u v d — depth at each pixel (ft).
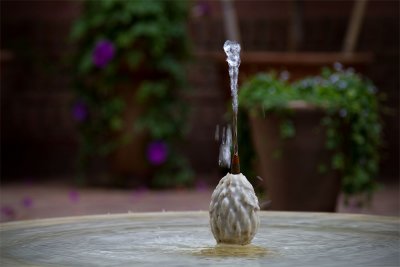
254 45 35.73
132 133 29.96
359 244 7.29
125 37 29.25
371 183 18.66
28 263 6.04
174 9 30.35
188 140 35.47
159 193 28.48
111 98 30.19
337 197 17.56
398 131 35.12
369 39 35.47
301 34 29.48
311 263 6.01
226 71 27.91
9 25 35.86
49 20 35.76
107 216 9.38
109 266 5.87
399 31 35.37
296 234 8.02
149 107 29.99
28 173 36.24
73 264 5.99
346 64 26.13
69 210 22.68
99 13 29.73
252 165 19.36
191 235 7.98
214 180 33.12
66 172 36.17
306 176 17.11
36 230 8.13
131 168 30.30
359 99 17.81
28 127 36.29
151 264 5.99
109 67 29.60
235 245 7.07
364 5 27.48
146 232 8.16
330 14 35.35
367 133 17.89
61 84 36.17
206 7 31.48
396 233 8.08
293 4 29.40
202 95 35.47
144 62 29.68
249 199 7.06
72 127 36.11
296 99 17.52
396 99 35.29
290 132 16.98
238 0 35.83
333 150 17.17
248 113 18.60
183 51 30.71
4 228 8.25
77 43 34.40
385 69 35.42
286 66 26.17
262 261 6.15
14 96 36.19
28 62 35.96
